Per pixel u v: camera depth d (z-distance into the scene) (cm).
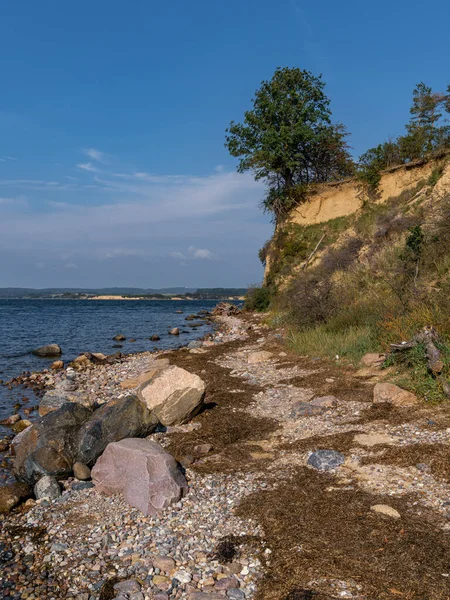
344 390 1067
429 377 971
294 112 3597
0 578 487
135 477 645
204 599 420
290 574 450
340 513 548
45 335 3164
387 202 3050
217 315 4578
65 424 812
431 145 3056
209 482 677
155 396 938
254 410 1038
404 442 738
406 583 424
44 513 641
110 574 481
